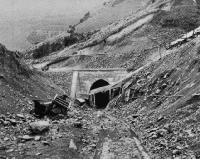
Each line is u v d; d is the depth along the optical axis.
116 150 26.72
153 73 59.91
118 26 112.19
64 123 33.66
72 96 76.12
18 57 53.72
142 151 26.23
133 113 49.59
